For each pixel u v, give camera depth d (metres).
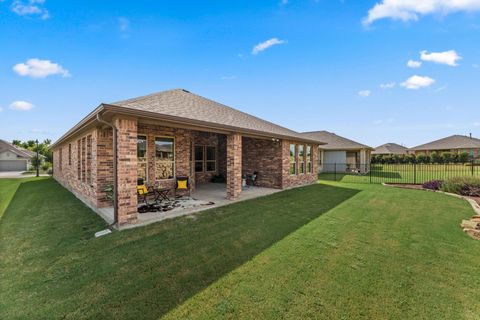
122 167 5.35
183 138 9.19
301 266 3.47
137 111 5.29
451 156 26.81
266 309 2.55
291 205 7.44
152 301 2.71
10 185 14.78
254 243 4.34
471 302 2.64
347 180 14.99
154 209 6.81
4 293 2.92
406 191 10.25
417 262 3.58
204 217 6.05
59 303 2.70
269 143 11.38
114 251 4.05
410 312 2.49
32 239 4.75
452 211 6.64
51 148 18.23
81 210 6.97
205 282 3.07
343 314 2.47
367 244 4.28
